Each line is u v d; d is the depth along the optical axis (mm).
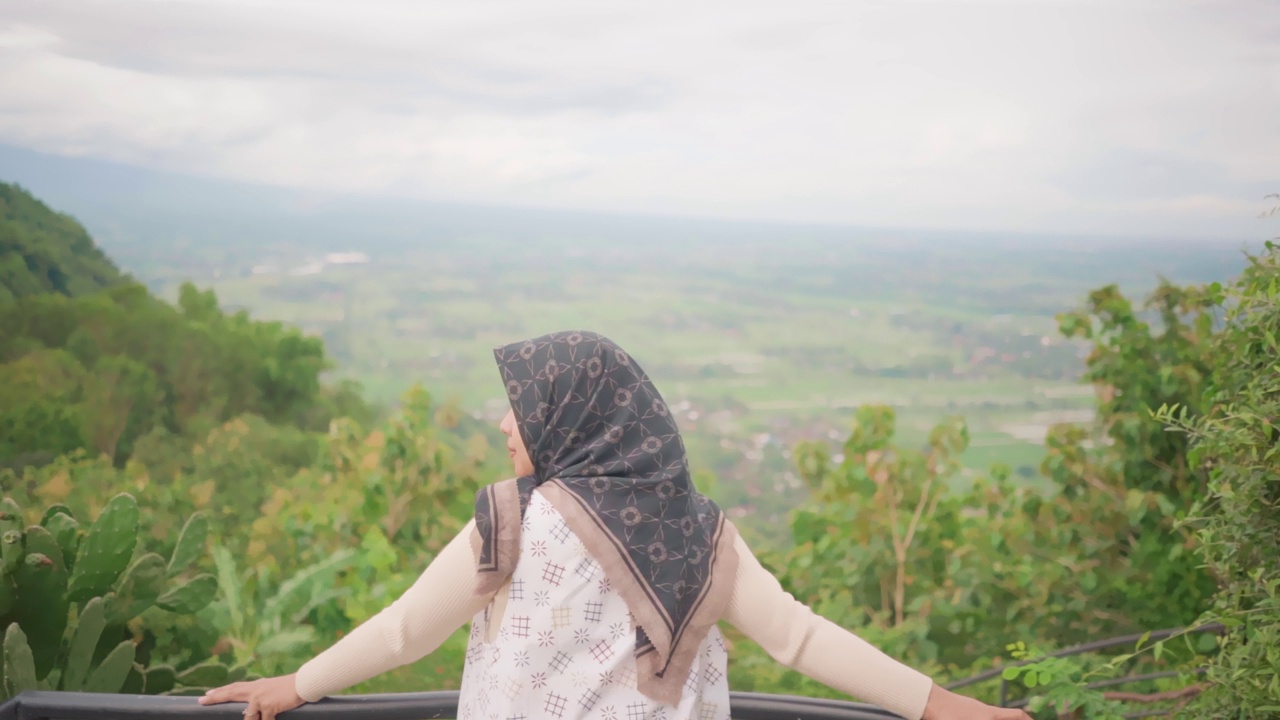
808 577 7090
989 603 6594
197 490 9273
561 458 1607
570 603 1529
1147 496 6324
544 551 1540
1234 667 2166
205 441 13219
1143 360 6434
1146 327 6449
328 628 5777
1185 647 5867
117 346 14062
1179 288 6387
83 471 11375
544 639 1525
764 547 7496
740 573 1632
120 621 2812
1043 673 3264
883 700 1627
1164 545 6312
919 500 7125
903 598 7051
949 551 6945
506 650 1542
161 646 3691
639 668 1526
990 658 6469
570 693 1521
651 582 1531
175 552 3037
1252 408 2199
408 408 7852
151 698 1714
